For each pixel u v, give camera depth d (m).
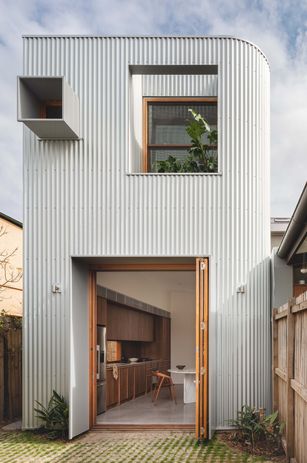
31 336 7.04
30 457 5.75
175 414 8.00
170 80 8.70
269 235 7.56
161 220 7.18
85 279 7.37
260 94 7.49
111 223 7.17
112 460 5.62
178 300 14.53
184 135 8.69
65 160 7.28
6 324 7.84
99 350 8.14
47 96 7.39
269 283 7.28
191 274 12.30
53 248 7.16
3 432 6.94
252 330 7.10
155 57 7.34
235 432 6.61
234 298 7.13
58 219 7.20
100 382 8.13
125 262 7.51
